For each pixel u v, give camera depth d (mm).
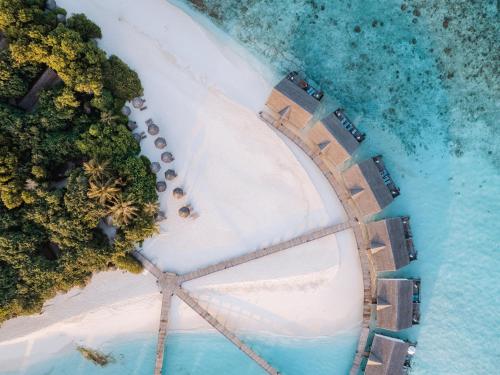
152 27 31641
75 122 29766
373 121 32219
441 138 32281
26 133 28734
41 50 28031
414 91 32125
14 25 27938
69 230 28859
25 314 29609
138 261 31797
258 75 32031
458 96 32094
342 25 31953
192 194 31969
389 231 30234
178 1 31984
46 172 29453
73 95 28672
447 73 32000
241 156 31875
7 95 29188
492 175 32312
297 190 31906
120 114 30281
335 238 31969
